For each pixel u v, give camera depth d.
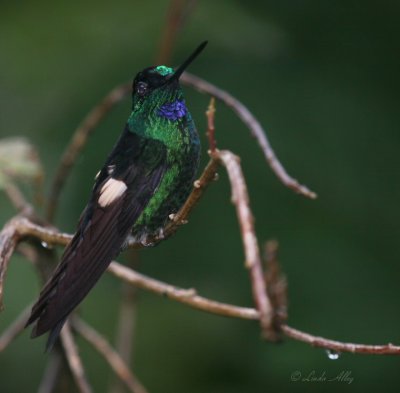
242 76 11.11
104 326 11.20
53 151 11.32
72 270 5.84
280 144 10.79
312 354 9.67
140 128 7.05
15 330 7.48
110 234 6.43
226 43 10.98
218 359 11.10
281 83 11.12
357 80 11.32
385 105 11.20
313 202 10.66
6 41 11.08
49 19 11.08
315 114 10.98
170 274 10.77
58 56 11.16
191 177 7.05
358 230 10.52
